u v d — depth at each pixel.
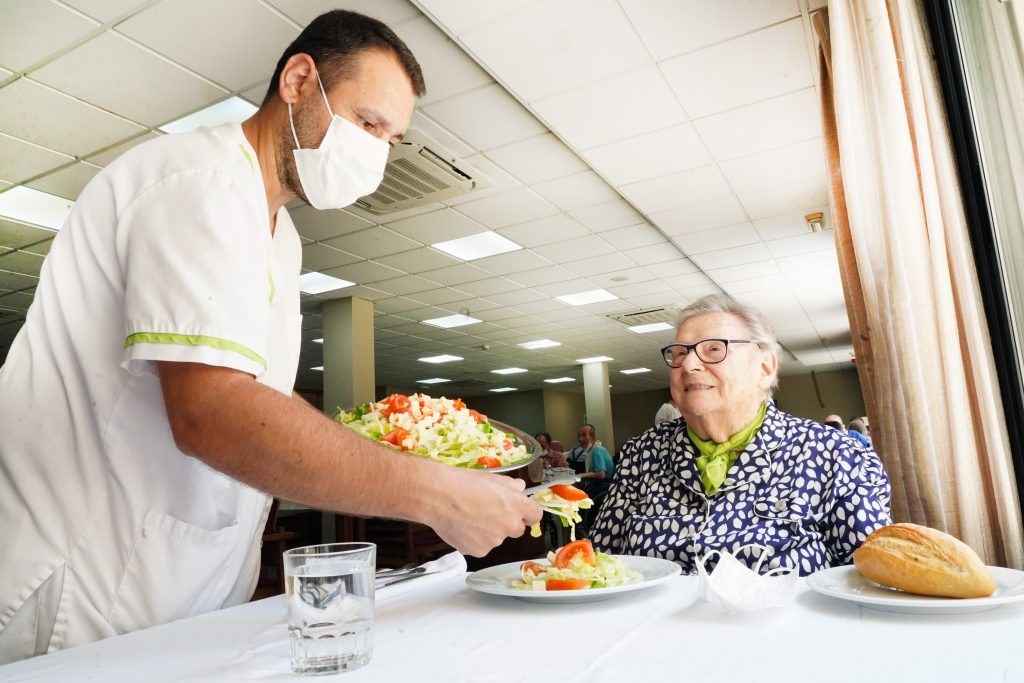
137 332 0.82
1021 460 1.63
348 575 0.67
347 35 1.19
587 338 12.09
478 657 0.68
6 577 1.00
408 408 1.34
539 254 7.11
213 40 3.28
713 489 1.32
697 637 0.70
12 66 3.42
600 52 3.52
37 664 0.73
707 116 4.26
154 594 1.02
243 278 0.86
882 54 1.80
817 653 0.63
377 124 1.22
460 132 4.36
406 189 5.17
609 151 4.68
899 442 1.86
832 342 13.62
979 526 1.58
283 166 1.23
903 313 1.71
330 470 0.78
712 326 1.39
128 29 3.18
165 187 0.92
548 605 0.89
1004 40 1.68
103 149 4.33
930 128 1.76
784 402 18.70
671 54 3.57
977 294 1.73
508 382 17.58
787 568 1.13
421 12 3.15
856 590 0.84
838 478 1.24
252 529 1.22
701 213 6.01
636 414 21.61
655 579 0.90
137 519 1.01
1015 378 1.66
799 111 4.24
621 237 6.64
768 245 7.06
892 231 1.75
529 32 3.32
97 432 1.02
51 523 1.02
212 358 0.80
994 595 0.76
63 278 1.03
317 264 7.13
